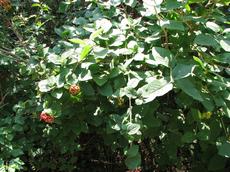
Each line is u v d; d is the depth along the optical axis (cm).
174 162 308
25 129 294
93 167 375
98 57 226
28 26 346
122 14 289
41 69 265
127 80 239
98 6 287
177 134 262
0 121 284
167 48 243
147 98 204
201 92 223
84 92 236
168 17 241
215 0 250
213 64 240
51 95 243
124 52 237
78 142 341
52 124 279
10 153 271
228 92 224
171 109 270
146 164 340
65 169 328
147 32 261
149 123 241
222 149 228
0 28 347
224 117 246
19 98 324
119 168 371
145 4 234
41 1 374
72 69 234
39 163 327
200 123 240
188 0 239
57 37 355
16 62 314
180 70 205
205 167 289
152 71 243
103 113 258
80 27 279
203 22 230
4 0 325
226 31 240
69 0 323
